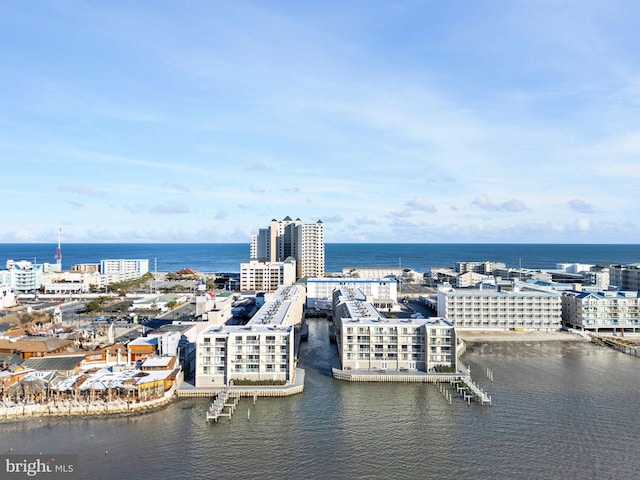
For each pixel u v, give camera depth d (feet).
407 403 384.68
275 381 415.85
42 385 383.45
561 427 336.29
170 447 305.32
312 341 630.74
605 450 301.63
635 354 550.36
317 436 321.32
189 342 493.77
